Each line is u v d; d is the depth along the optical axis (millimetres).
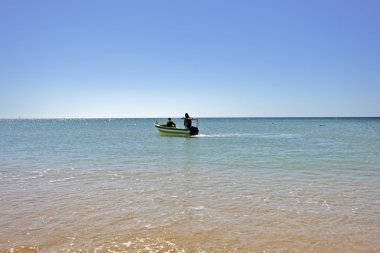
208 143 33719
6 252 6590
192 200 10375
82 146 30562
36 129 83312
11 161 19859
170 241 7156
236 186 12375
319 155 22281
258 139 39812
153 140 38375
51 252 6613
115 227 7988
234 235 7488
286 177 14172
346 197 10711
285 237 7379
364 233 7613
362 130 67750
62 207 9641
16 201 10297
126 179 13875
